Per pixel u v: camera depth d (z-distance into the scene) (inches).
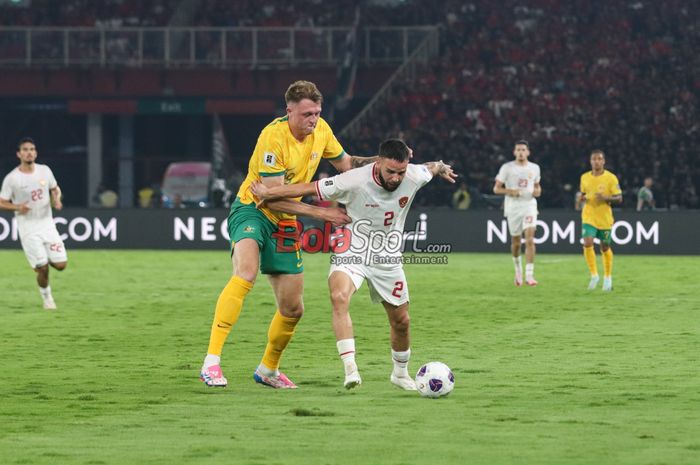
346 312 895.7
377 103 4124.0
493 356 1140.5
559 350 1188.5
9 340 1284.4
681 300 1776.6
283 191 878.4
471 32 4466.0
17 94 4192.9
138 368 1054.4
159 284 2069.4
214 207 3248.0
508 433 712.4
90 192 4448.8
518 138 3978.8
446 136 3939.5
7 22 4552.2
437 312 1595.7
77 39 4099.4
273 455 642.2
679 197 3641.7
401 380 916.6
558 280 2161.7
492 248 2965.1
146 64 4099.4
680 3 4547.2
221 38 4109.3
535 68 4308.6
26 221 1631.4
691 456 638.5
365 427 735.1
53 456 641.0
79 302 1747.0
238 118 4640.8
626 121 4050.2
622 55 4377.5
